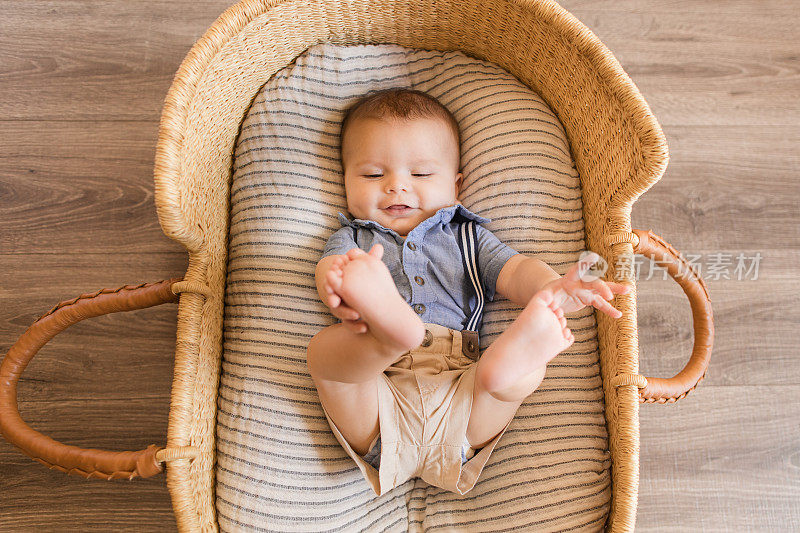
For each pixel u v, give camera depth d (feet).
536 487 3.86
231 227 4.58
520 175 4.54
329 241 4.28
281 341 4.14
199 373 3.83
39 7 5.84
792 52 6.03
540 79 4.83
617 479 3.73
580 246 4.48
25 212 5.36
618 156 4.04
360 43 5.02
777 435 5.11
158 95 5.69
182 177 3.76
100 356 5.07
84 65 5.73
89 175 5.47
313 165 4.64
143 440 4.93
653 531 4.91
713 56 6.00
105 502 4.76
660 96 5.88
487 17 4.67
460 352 3.96
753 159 5.74
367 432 3.73
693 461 5.04
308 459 3.91
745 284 5.44
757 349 5.30
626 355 3.75
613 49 5.98
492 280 4.16
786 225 5.60
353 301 3.04
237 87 4.51
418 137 4.31
